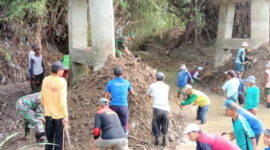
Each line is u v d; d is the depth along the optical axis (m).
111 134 5.03
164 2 13.84
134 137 6.68
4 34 12.34
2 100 9.16
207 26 19.98
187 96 8.30
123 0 12.39
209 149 4.11
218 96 11.35
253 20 12.67
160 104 6.48
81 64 9.95
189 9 16.72
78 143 6.40
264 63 11.73
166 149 6.46
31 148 6.34
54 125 5.46
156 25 13.22
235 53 15.67
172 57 19.92
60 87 5.35
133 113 7.10
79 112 7.18
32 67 8.93
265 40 12.66
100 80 7.86
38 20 12.20
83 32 10.20
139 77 7.71
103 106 5.25
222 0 14.31
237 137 4.84
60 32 14.57
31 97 6.33
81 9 10.07
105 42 8.47
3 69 11.52
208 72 14.12
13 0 10.70
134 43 20.08
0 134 6.99
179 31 22.14
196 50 19.56
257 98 7.38
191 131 4.12
